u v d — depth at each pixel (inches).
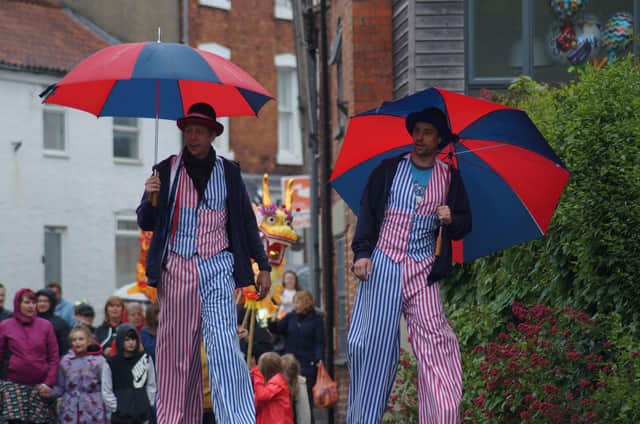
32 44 2928.2
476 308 1061.8
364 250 721.6
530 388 900.0
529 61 1470.2
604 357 899.4
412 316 719.7
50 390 1427.2
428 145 719.7
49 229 2896.2
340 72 1926.7
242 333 1254.9
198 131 722.2
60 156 2913.4
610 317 884.0
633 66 968.3
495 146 768.3
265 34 3486.7
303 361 1599.4
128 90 804.0
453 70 1475.1
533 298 1008.9
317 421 1973.4
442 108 741.9
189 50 749.9
